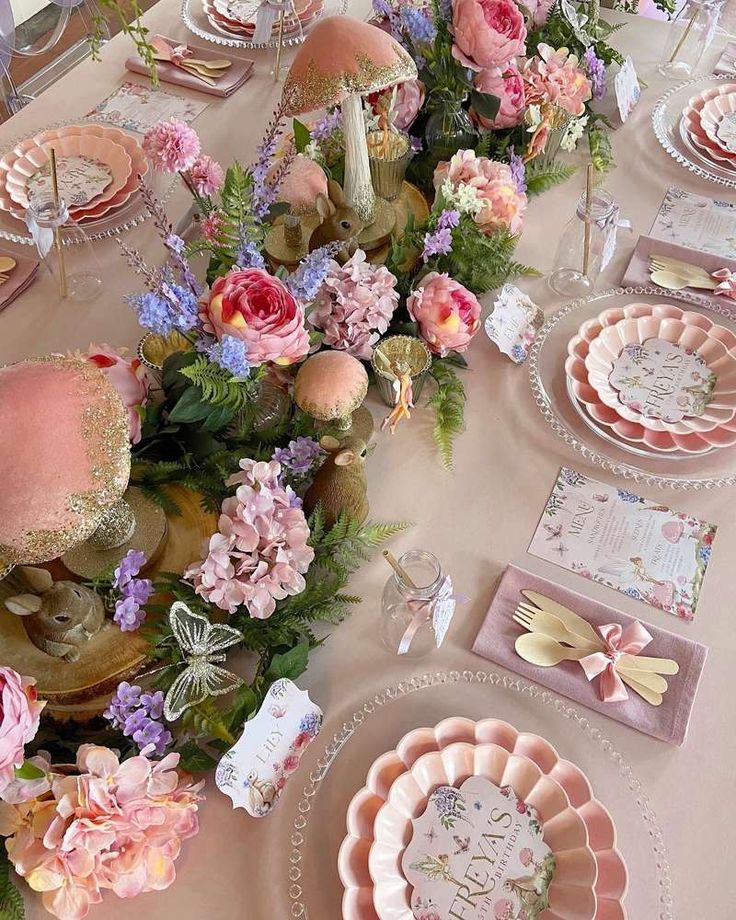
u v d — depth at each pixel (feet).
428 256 3.82
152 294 2.83
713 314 4.07
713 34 5.77
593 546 3.28
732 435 3.51
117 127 5.05
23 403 2.17
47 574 2.63
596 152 4.99
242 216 3.10
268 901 2.43
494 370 3.92
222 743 2.71
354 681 2.88
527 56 5.16
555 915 2.34
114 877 2.26
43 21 9.36
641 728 2.75
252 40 5.67
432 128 4.57
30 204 3.95
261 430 3.33
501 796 2.56
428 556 2.76
